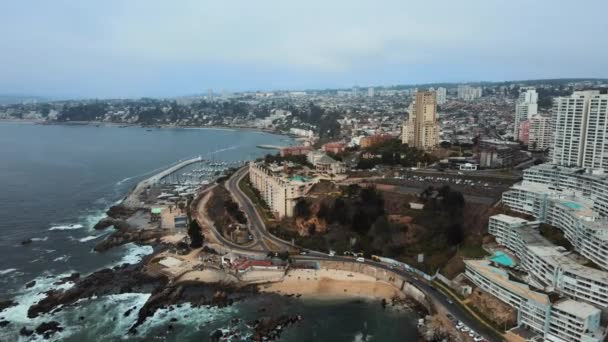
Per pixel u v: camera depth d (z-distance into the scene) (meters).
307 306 196.75
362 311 191.88
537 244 189.50
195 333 178.00
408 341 170.25
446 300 187.25
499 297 175.50
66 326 182.88
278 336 174.38
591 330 150.00
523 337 159.00
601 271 163.75
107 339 174.25
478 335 161.62
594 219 188.12
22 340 173.50
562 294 165.00
